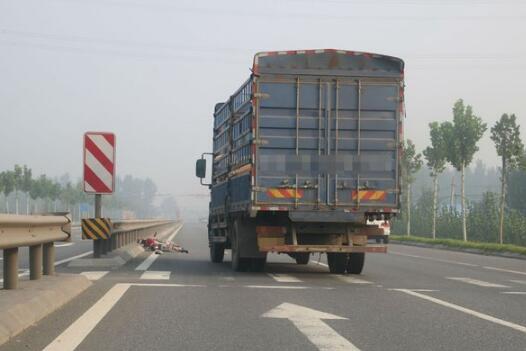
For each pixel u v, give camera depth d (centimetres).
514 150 5869
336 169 2370
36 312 1299
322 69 2377
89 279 2072
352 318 1402
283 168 2345
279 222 2459
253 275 2422
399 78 2405
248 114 2417
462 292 1934
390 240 7794
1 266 2542
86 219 2528
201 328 1255
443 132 6756
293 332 1227
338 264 2597
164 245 4056
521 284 2245
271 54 2355
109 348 1066
